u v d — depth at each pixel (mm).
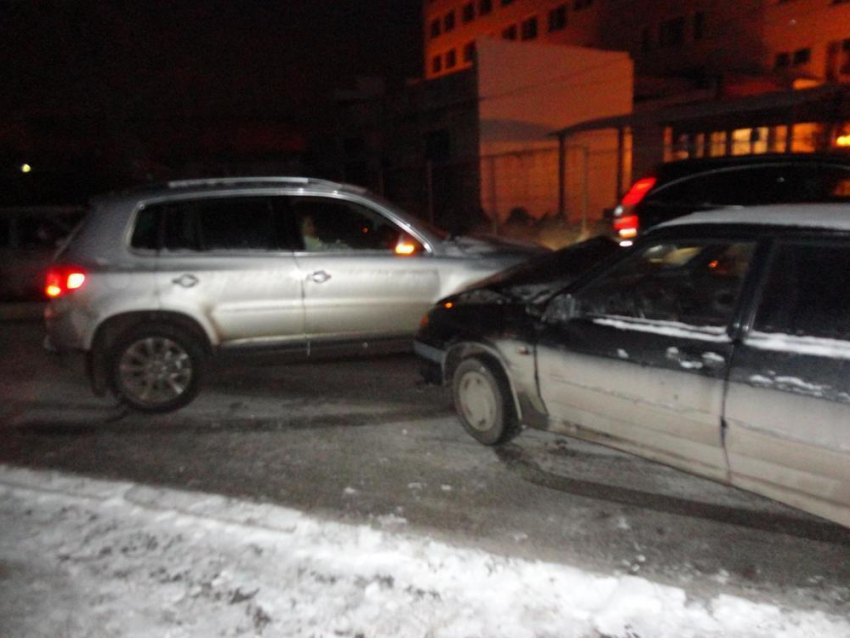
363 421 5797
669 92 30016
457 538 3908
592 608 3262
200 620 3244
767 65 34688
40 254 10523
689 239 3928
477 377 5129
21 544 3941
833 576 3469
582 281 4406
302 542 3885
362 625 3182
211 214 6113
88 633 3188
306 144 34156
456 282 6457
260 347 6152
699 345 3686
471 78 22250
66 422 5969
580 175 23703
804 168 7852
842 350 3189
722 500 4281
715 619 3160
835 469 3195
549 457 4965
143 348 6020
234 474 4848
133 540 3953
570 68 23422
